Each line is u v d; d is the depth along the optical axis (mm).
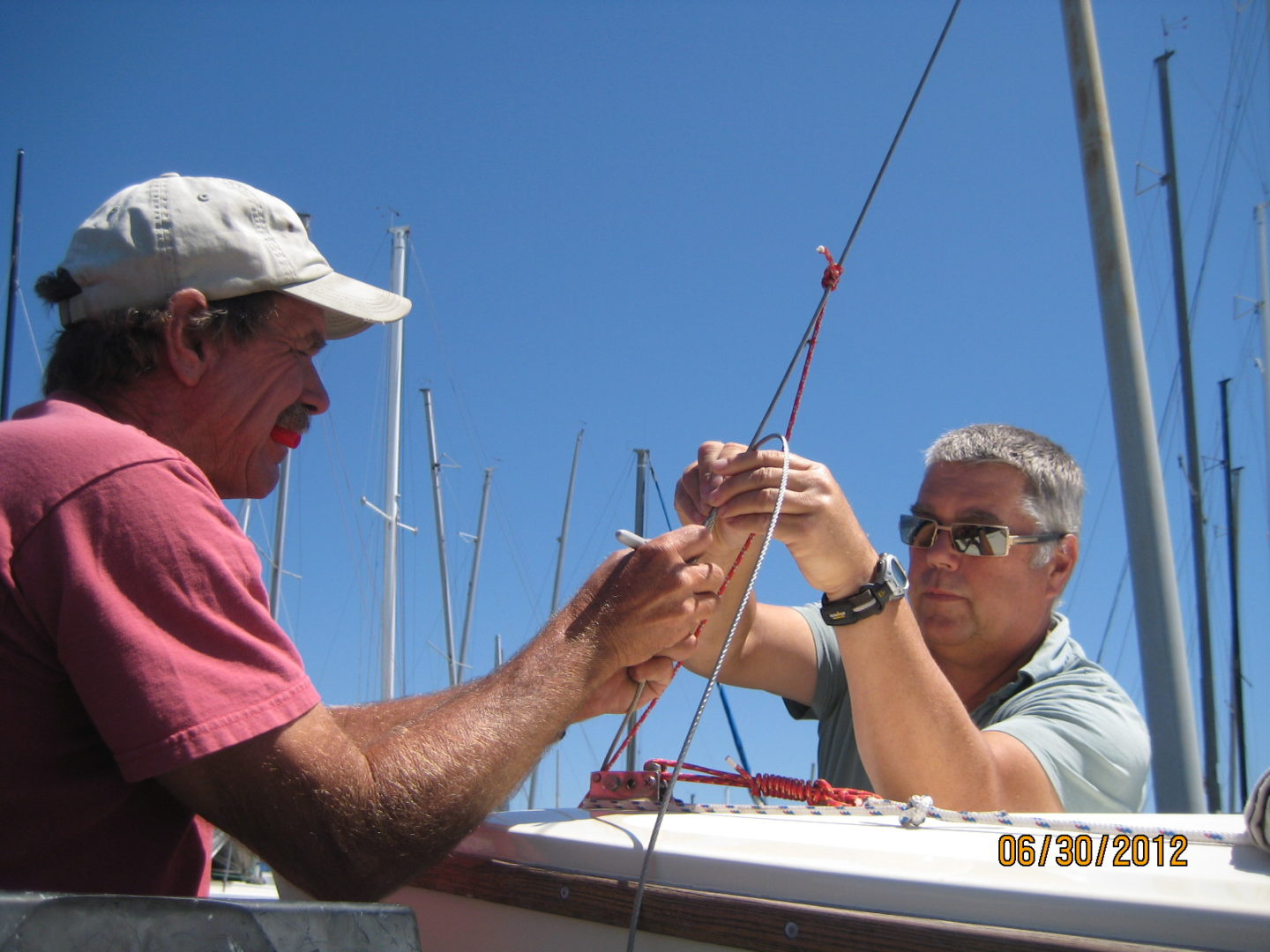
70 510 1155
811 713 2389
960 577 2197
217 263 1452
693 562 1579
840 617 1682
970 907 898
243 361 1479
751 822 1296
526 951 1240
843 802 1510
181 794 1158
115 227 1442
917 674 1685
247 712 1128
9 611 1151
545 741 1359
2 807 1173
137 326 1417
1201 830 1138
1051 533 2205
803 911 966
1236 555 8156
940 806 1675
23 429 1208
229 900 800
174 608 1146
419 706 1731
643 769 1601
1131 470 2951
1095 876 906
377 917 841
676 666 1603
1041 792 1759
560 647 1431
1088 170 3074
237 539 1235
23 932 672
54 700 1178
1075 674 2125
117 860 1230
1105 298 3033
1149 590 2922
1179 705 2848
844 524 1663
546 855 1270
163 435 1450
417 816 1207
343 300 1561
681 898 1062
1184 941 797
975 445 2242
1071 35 3115
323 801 1157
